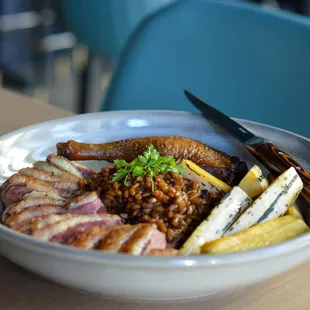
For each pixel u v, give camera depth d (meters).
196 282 0.48
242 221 0.58
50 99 2.66
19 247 0.48
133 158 0.72
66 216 0.54
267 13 1.07
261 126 0.75
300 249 0.50
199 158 0.70
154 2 1.92
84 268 0.47
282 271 0.51
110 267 0.47
